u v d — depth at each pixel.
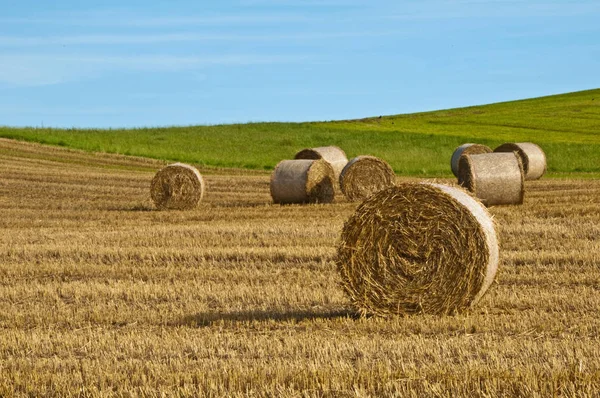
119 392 13.00
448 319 17.75
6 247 29.08
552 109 141.25
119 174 63.47
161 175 42.94
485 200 38.78
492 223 18.81
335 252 26.78
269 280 23.19
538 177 60.34
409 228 18.52
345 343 15.55
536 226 31.45
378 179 45.28
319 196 43.59
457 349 14.98
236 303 20.28
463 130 115.00
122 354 15.52
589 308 18.64
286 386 13.09
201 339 16.27
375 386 12.91
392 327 17.28
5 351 16.14
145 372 14.14
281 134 106.00
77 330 18.00
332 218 36.56
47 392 13.28
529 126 118.44
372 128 117.25
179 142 94.44
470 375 13.05
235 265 25.86
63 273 25.02
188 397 12.73
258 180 61.16
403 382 12.89
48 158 73.12
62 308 20.17
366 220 18.73
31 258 27.80
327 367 13.85
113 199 48.91
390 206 18.59
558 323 17.08
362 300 18.73
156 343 16.06
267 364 14.37
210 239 30.55
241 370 13.80
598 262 24.30
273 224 34.34
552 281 21.95
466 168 39.62
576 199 42.25
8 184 54.78
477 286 18.33
